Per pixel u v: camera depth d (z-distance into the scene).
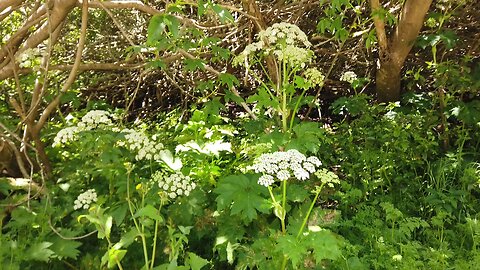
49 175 1.17
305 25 1.61
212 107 1.20
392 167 1.17
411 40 1.36
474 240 0.93
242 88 1.79
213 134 1.18
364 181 1.14
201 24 1.47
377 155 1.17
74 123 1.35
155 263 0.92
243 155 1.20
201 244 0.98
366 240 0.95
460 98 1.41
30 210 0.92
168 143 1.30
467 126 1.40
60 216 0.94
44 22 1.19
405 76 1.50
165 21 0.77
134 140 0.93
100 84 1.85
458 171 1.20
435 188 1.18
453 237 1.00
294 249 0.74
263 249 0.85
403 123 1.26
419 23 1.31
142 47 1.04
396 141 1.19
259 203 0.87
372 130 1.26
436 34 1.34
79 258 0.95
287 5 1.51
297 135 0.98
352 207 1.10
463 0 1.37
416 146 1.23
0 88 1.48
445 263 0.87
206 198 0.98
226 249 0.89
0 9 1.01
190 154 1.06
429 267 0.88
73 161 1.14
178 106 1.80
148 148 0.93
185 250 0.96
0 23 1.43
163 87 1.85
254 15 1.27
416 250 0.90
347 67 1.68
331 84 1.73
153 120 1.82
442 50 1.56
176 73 1.74
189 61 1.11
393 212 0.94
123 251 0.76
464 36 1.54
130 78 1.81
